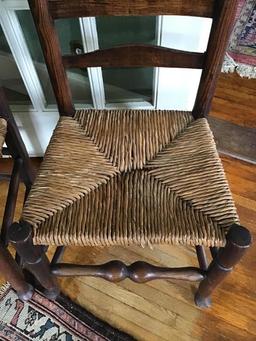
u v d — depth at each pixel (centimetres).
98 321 93
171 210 67
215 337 91
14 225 63
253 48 165
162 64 76
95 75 99
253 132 135
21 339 91
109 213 67
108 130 81
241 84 153
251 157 128
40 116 111
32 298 96
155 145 78
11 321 93
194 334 92
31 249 65
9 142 92
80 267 79
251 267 102
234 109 143
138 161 76
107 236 64
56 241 65
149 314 95
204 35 86
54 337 91
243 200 117
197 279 78
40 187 71
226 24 65
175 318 94
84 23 84
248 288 99
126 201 69
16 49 90
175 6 66
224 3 62
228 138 133
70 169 74
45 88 107
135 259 105
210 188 69
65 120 83
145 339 91
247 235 60
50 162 75
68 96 81
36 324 93
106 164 75
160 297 98
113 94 112
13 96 109
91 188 72
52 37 70
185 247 107
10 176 99
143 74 106
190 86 101
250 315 94
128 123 82
